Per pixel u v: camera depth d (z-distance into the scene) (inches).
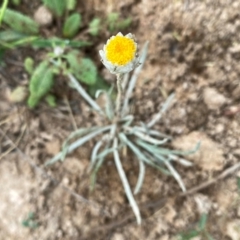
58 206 6.0
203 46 6.1
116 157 5.8
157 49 6.3
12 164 6.1
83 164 6.1
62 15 6.4
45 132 6.3
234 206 5.8
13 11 6.1
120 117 6.0
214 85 6.1
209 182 5.9
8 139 6.2
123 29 6.4
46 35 6.5
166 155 6.0
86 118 6.3
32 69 6.2
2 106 6.4
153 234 5.8
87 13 6.4
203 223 5.4
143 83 6.3
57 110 6.4
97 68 6.4
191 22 6.1
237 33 6.0
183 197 6.0
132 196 5.8
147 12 6.2
